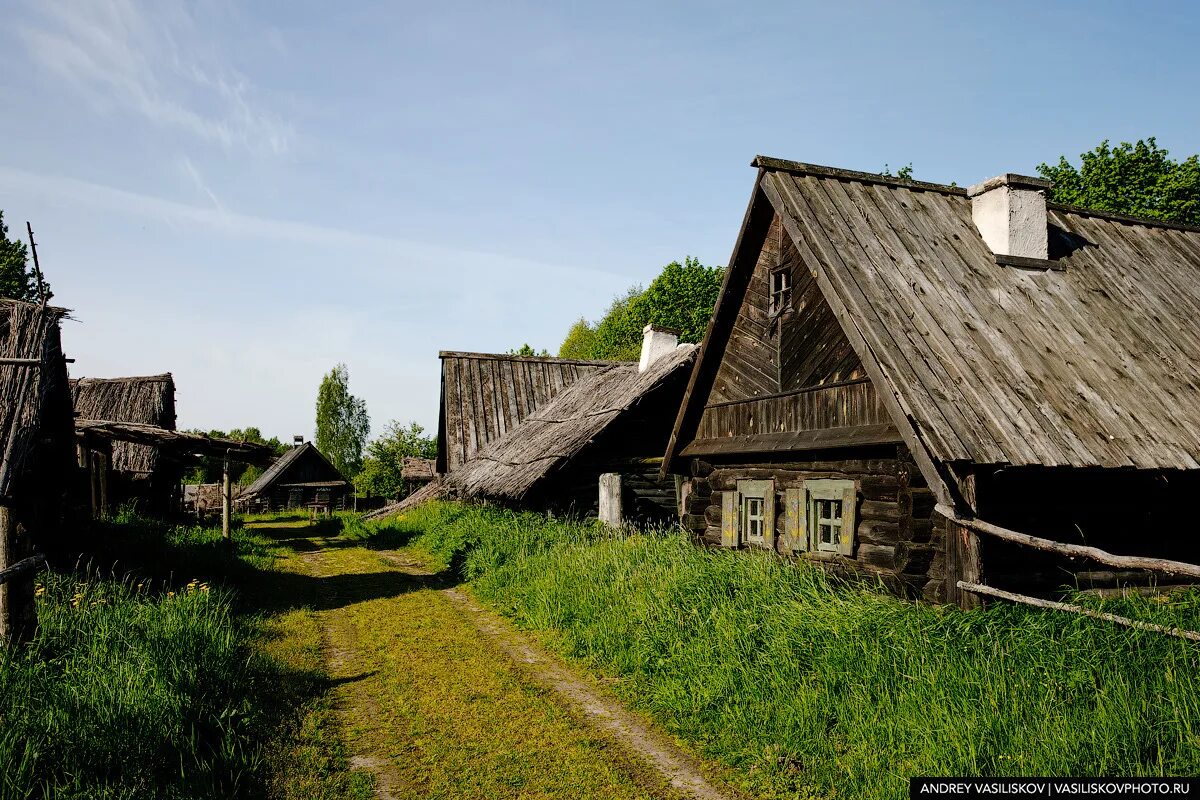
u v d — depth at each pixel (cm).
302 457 4794
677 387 1666
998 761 431
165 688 548
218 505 3647
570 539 1201
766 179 952
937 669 516
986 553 664
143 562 1118
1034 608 573
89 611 698
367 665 763
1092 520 731
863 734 495
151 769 449
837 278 792
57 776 415
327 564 1553
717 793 478
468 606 1070
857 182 986
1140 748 416
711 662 637
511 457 1747
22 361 838
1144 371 805
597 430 1438
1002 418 673
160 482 2417
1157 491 769
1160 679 451
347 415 7169
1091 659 480
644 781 496
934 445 628
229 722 555
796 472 919
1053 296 892
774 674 580
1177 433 727
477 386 2481
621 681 692
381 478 4841
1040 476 694
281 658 771
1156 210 2248
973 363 735
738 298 1059
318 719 600
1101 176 2342
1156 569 477
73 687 516
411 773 509
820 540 867
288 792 472
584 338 6575
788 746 513
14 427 786
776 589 702
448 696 664
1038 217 951
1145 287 967
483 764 522
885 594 714
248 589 1152
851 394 809
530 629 915
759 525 985
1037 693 470
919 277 838
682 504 1225
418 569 1463
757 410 1000
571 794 477
